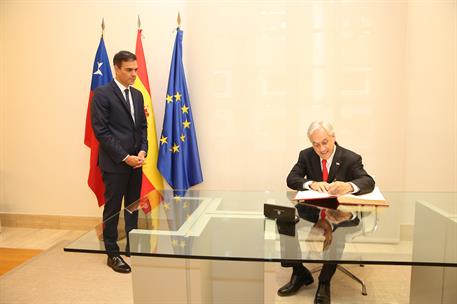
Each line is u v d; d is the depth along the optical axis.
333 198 1.90
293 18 3.27
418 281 1.93
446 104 3.12
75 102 3.61
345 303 2.28
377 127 3.28
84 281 2.65
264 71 3.36
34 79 3.64
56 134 3.68
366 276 2.64
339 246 1.36
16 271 2.82
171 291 1.54
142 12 3.42
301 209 1.78
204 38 3.39
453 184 3.18
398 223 1.59
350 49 3.23
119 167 2.80
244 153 3.47
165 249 1.34
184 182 3.35
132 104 2.87
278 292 2.29
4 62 3.65
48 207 3.79
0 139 3.77
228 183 3.53
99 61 3.29
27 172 3.78
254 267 1.74
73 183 3.73
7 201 3.84
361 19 3.19
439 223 1.59
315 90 3.31
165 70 3.46
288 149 3.41
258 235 1.47
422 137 3.19
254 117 3.42
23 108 3.69
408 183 3.26
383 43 3.18
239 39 3.35
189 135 3.38
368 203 1.82
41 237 3.57
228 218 1.68
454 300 1.76
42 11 3.53
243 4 3.31
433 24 3.07
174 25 3.41
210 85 3.44
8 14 3.58
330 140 2.25
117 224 1.62
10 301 2.38
